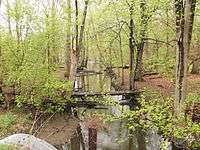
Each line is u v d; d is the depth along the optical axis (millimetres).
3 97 25000
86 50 47906
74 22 27094
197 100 20578
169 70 29016
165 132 16219
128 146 20641
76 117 25531
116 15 29062
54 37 27484
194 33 31891
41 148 11586
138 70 33812
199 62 34094
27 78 24234
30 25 24547
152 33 31922
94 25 41062
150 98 25750
